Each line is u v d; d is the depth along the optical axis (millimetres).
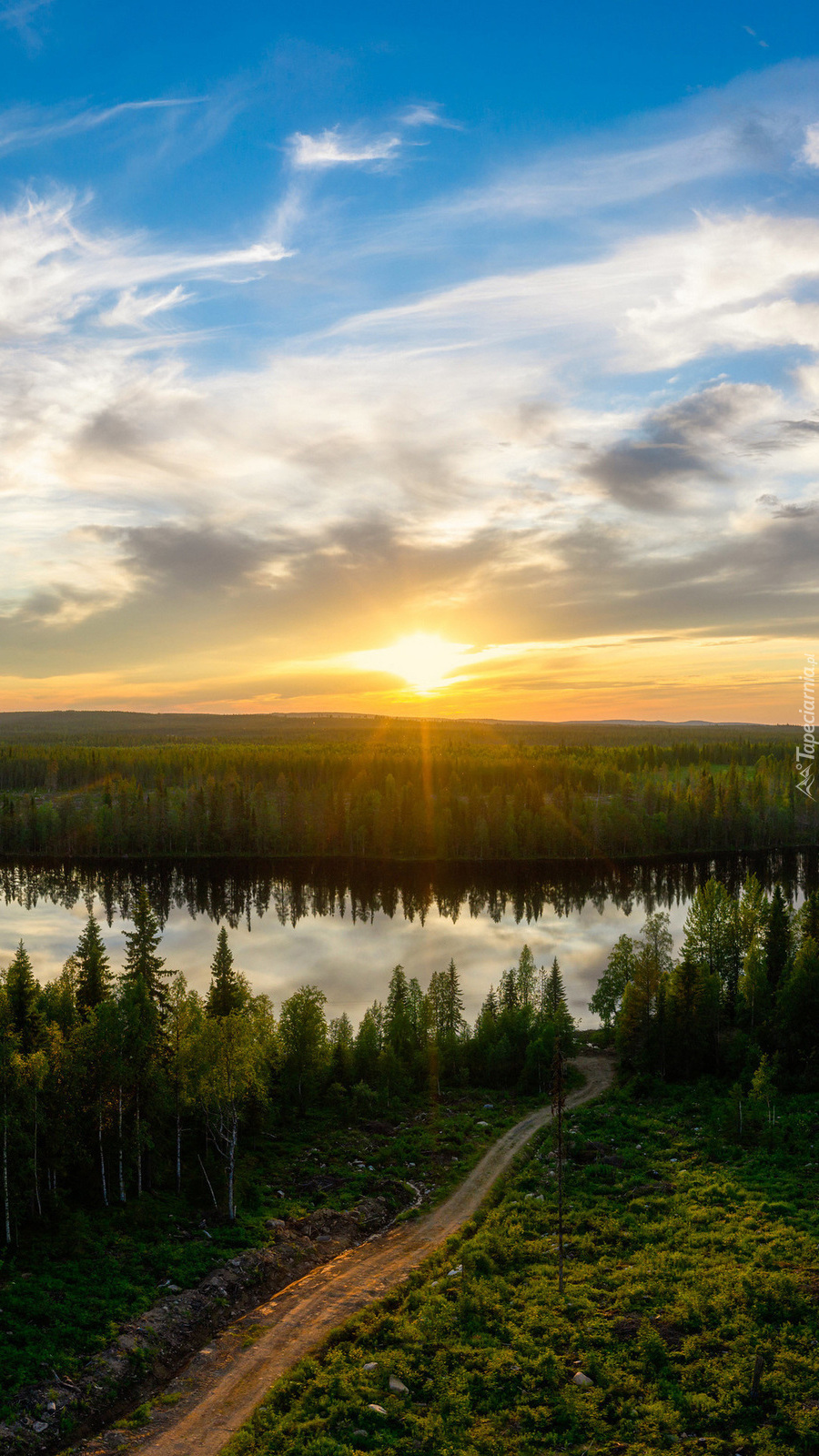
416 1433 33031
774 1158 58719
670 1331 38062
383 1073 80000
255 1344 42062
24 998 61906
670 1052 79438
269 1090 76125
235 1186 59188
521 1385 35500
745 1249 45125
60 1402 37156
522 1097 79250
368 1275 48875
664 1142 64812
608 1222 50969
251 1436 34406
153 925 71062
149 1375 39875
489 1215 54844
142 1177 58750
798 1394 32250
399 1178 62375
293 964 138250
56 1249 49094
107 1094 57125
